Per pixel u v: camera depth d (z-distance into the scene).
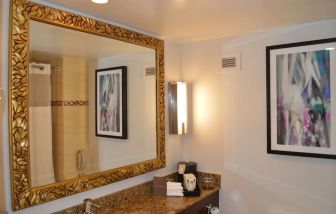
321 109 1.97
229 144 2.40
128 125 2.09
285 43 2.13
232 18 1.91
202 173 2.55
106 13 1.80
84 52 1.78
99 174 1.83
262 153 2.24
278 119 2.14
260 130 2.25
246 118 2.31
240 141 2.35
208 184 2.42
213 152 2.49
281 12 1.80
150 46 2.25
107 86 1.94
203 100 2.54
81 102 1.77
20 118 1.41
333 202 1.96
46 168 1.56
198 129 2.58
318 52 1.98
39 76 1.53
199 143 2.57
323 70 1.96
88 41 1.80
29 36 1.47
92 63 1.83
